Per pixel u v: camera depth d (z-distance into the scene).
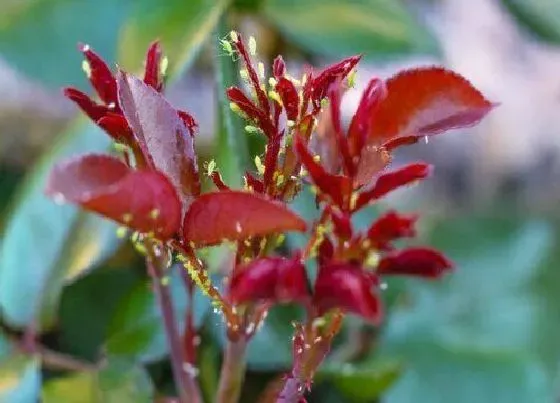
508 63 0.64
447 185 0.61
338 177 0.28
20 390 0.40
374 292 0.27
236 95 0.29
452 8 0.66
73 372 0.42
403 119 0.29
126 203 0.27
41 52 0.51
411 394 0.46
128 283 0.48
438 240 0.54
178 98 0.58
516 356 0.46
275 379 0.44
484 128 0.61
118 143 0.30
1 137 0.57
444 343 0.47
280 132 0.29
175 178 0.29
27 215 0.42
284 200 0.29
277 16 0.52
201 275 0.30
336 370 0.42
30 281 0.42
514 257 0.54
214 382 0.43
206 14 0.45
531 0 0.54
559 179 0.61
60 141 0.43
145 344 0.42
